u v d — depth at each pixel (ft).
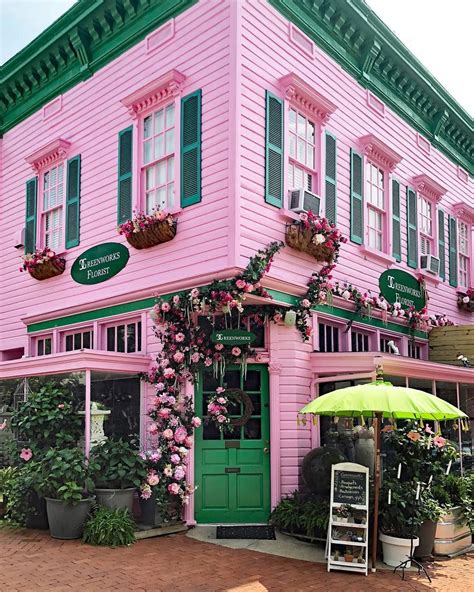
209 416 28.27
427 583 20.90
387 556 23.06
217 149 28.50
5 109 43.96
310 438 29.09
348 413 24.22
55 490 24.70
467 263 50.01
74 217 36.63
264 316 29.04
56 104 39.45
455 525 25.07
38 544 23.81
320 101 32.53
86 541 24.17
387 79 40.42
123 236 33.09
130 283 32.07
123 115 34.14
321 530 24.75
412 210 41.93
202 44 30.01
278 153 30.01
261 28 30.04
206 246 28.35
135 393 29.14
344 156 35.32
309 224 29.81
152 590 19.08
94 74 36.65
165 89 31.24
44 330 37.73
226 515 27.89
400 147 41.47
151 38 33.01
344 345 33.65
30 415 26.66
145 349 30.76
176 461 26.35
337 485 22.89
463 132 49.60
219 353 28.27
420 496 23.66
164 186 31.45
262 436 28.66
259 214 28.53
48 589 18.80
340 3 34.04
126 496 25.39
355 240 35.27
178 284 29.25
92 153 36.09
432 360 40.78
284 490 28.12
